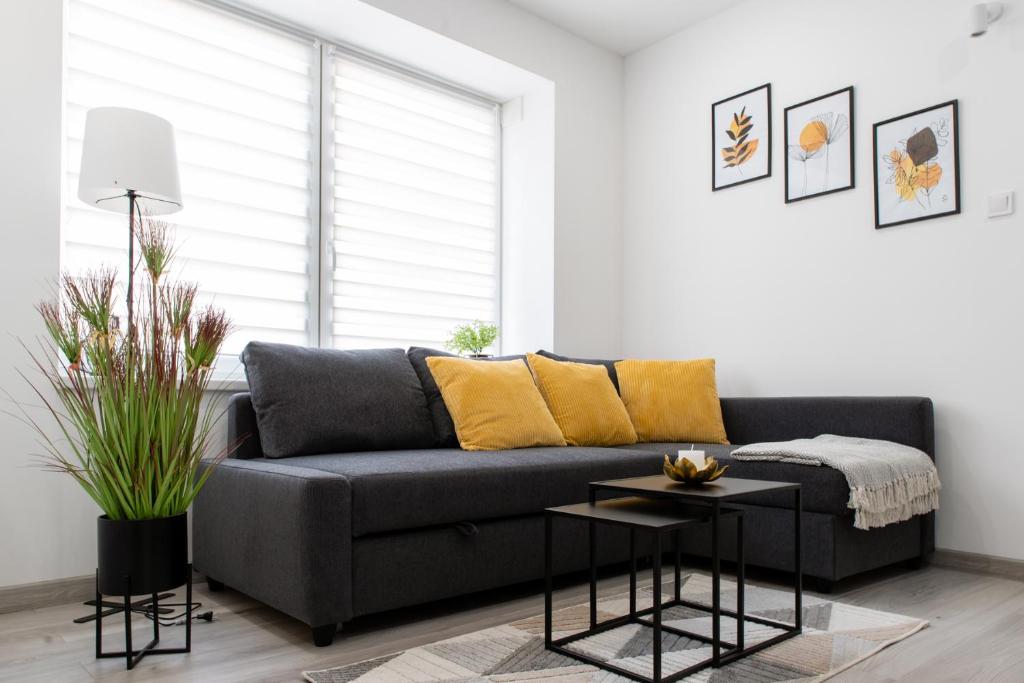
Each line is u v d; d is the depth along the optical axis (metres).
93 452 1.94
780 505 2.73
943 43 3.21
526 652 1.96
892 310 3.34
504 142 4.44
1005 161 3.01
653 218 4.41
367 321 3.72
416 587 2.22
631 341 4.49
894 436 3.06
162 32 3.06
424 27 3.53
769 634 2.09
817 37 3.66
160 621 2.24
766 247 3.85
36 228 2.50
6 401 2.42
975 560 3.00
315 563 1.99
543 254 4.20
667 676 1.77
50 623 2.28
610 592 2.60
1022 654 1.96
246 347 2.75
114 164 2.23
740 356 3.95
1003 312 3.00
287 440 2.62
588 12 4.07
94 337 1.91
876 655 1.95
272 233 3.35
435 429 3.09
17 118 2.48
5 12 2.47
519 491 2.50
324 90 3.59
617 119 4.55
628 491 2.04
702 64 4.18
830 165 3.58
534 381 3.46
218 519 2.47
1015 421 2.95
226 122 3.23
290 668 1.86
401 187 3.91
